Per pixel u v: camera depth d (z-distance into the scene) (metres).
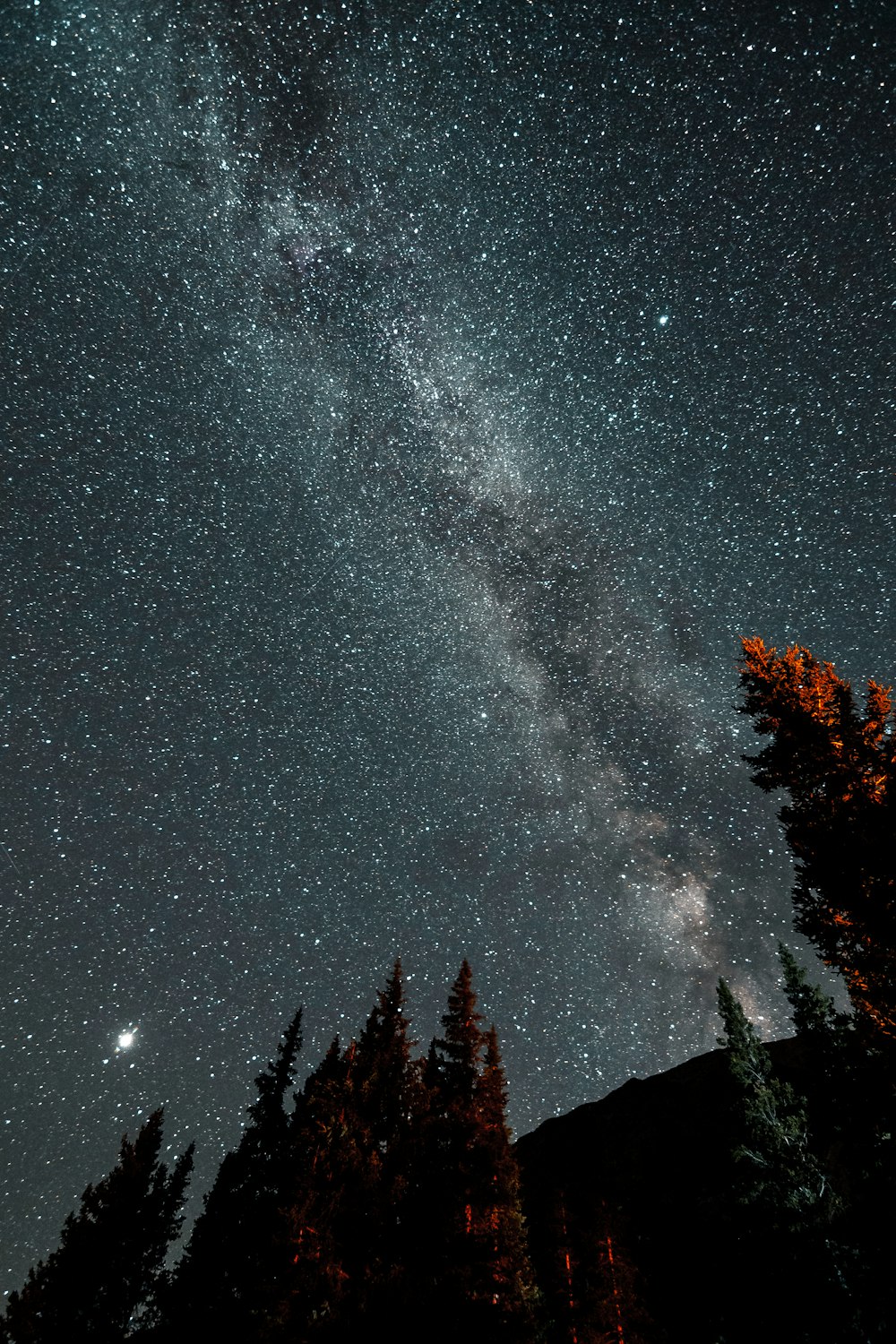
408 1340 11.54
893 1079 9.24
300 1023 20.95
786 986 18.75
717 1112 33.34
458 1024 20.14
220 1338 13.14
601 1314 16.94
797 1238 15.49
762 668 11.44
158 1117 18.77
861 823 9.29
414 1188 15.26
